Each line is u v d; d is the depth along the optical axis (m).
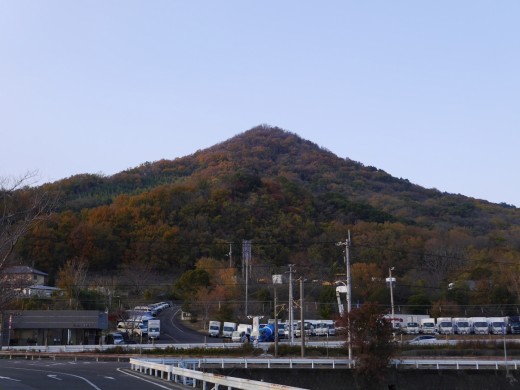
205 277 90.94
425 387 49.75
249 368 46.81
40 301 75.06
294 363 48.34
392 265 98.81
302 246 103.94
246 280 84.38
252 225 106.69
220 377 25.06
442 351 61.22
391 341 49.53
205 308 85.19
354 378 48.78
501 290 87.25
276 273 91.25
